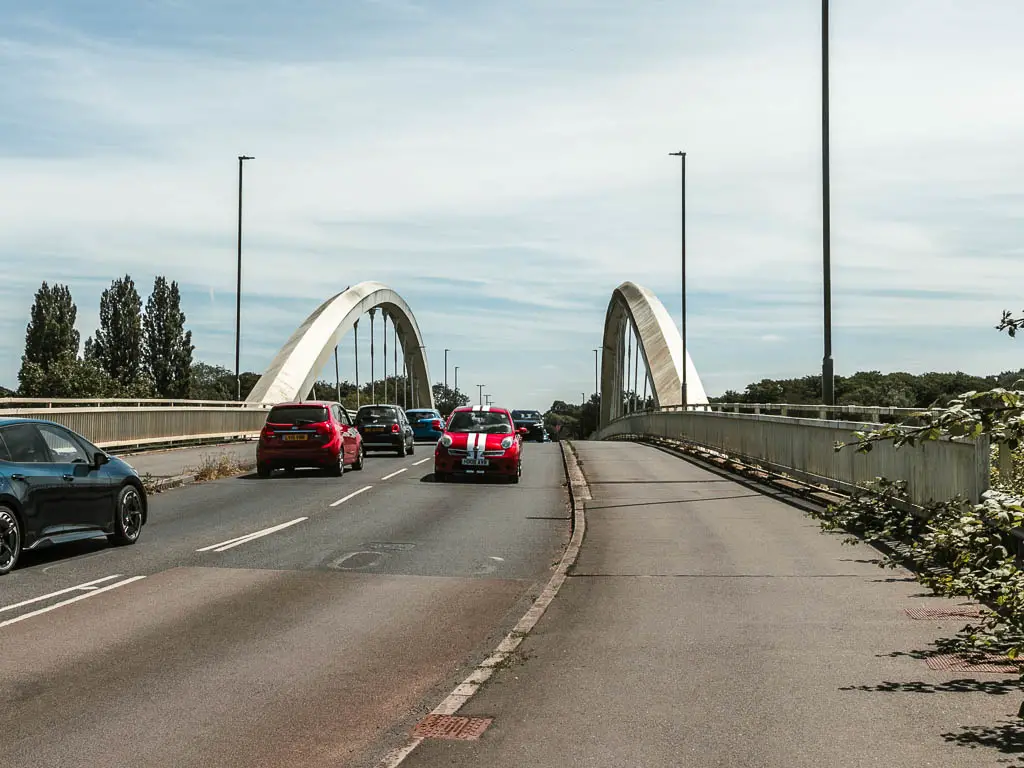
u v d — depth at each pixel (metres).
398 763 4.91
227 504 17.78
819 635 7.55
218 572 10.97
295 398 58.53
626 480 21.70
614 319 83.81
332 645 7.70
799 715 5.56
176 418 34.19
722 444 27.72
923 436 7.17
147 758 5.16
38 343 77.81
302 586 10.17
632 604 8.85
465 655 7.42
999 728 5.30
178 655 7.37
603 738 5.23
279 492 19.95
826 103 21.70
